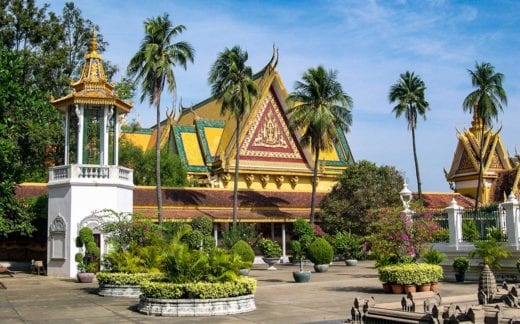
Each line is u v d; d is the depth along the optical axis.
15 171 26.23
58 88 45.03
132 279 20.72
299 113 44.22
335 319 14.37
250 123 52.62
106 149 32.59
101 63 33.84
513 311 10.91
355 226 45.28
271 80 53.34
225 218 43.09
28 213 31.41
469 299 14.20
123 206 32.12
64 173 31.33
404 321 10.77
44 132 38.91
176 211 42.12
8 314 16.05
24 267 35.38
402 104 52.19
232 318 14.75
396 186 47.12
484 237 26.17
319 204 49.91
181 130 55.69
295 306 17.25
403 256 21.61
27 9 44.72
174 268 16.50
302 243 40.25
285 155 54.03
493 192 56.38
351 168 47.69
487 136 57.28
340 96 44.38
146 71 35.81
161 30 36.34
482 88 48.44
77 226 30.39
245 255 30.84
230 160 51.19
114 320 14.69
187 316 15.22
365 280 27.08
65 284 26.16
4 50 25.78
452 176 59.34
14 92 25.12
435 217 27.95
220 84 41.12
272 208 47.38
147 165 47.78
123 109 33.56
